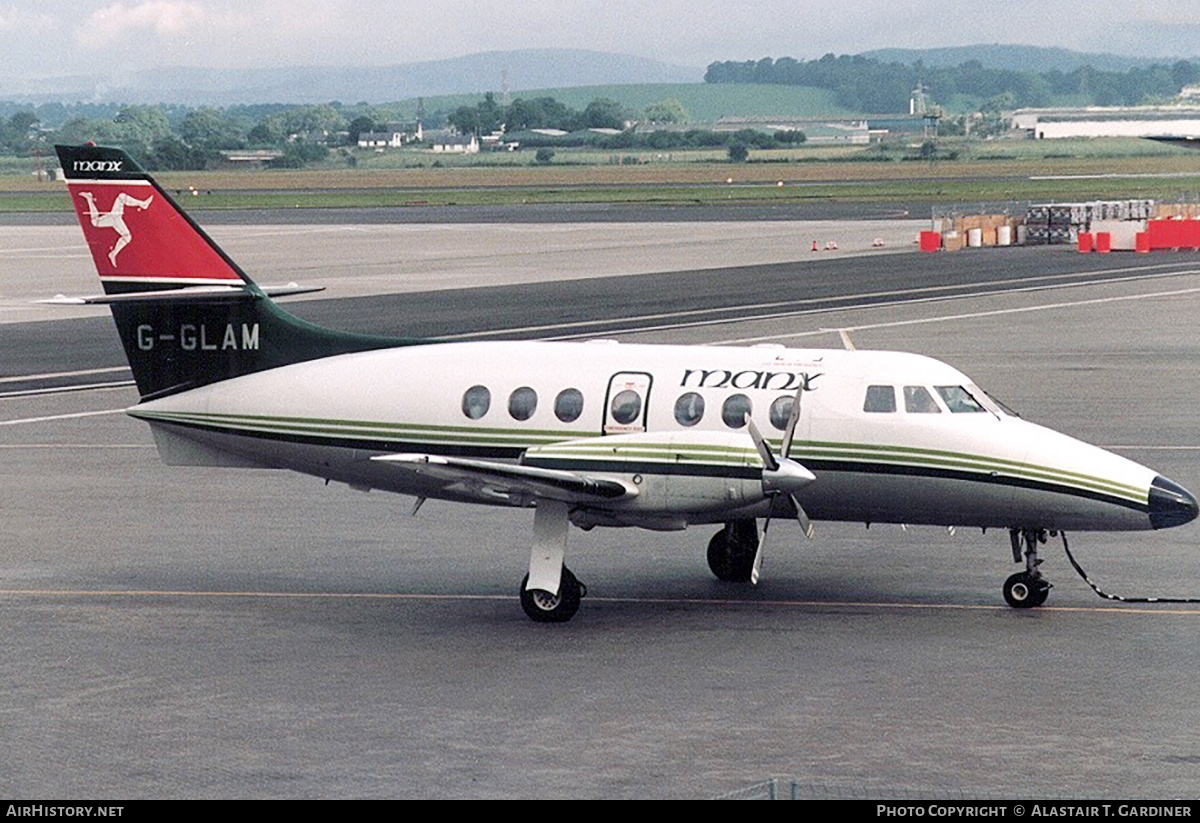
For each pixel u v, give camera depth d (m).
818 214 171.62
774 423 30.41
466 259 121.81
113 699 24.92
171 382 34.16
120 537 36.88
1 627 29.22
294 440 33.16
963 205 158.12
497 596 31.39
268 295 33.81
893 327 76.56
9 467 45.50
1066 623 28.83
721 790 20.70
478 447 31.84
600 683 25.52
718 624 29.09
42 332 80.94
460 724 23.55
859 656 26.83
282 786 21.09
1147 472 29.59
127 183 33.78
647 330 76.19
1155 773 21.12
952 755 21.92
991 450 29.53
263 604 30.84
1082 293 91.38
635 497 28.83
